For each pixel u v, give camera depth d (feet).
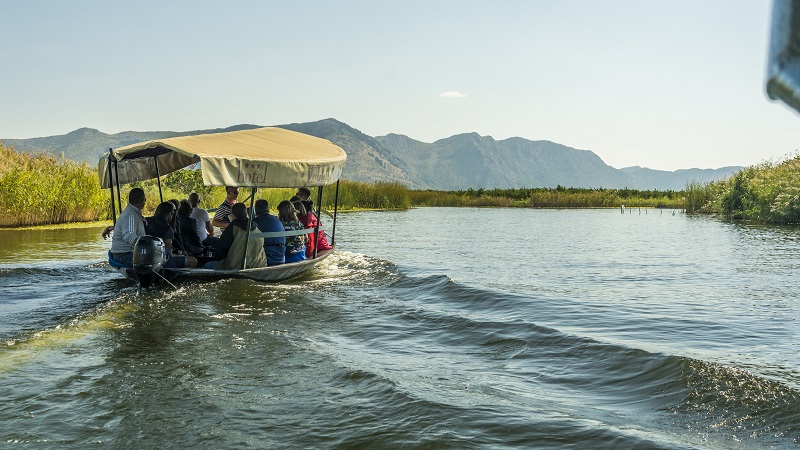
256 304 29.68
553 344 22.66
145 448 13.98
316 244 41.52
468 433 14.46
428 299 32.14
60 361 20.40
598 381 18.56
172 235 35.55
